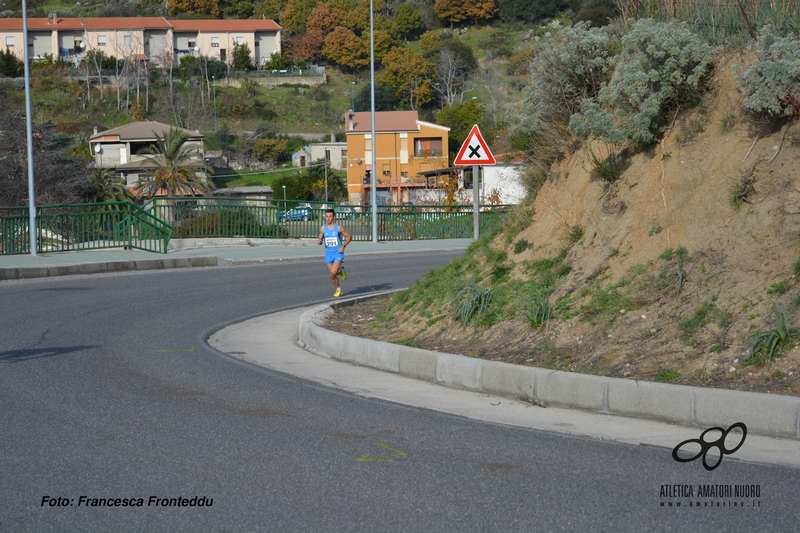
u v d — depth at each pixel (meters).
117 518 5.79
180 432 7.93
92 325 14.70
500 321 11.33
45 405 8.91
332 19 126.44
